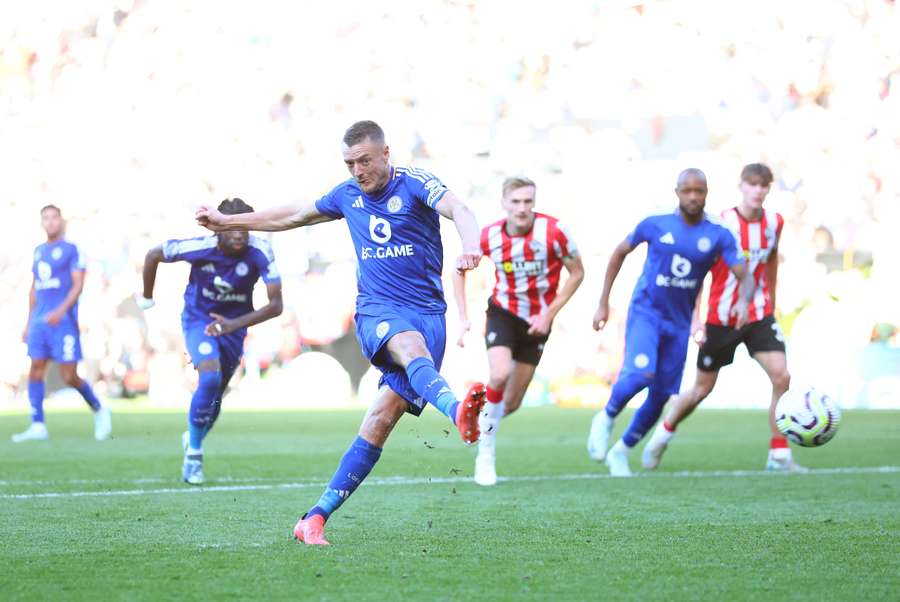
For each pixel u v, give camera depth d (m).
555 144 87.06
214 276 26.73
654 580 13.91
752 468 31.08
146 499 22.61
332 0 90.50
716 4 87.06
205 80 91.38
